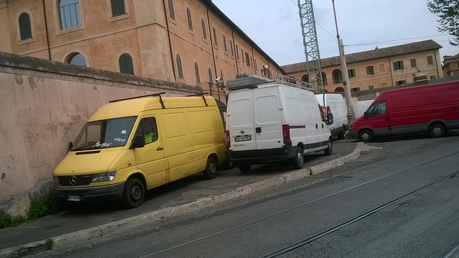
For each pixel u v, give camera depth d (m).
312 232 5.69
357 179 9.73
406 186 8.18
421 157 12.27
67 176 8.43
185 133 10.71
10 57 8.57
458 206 6.30
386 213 6.30
